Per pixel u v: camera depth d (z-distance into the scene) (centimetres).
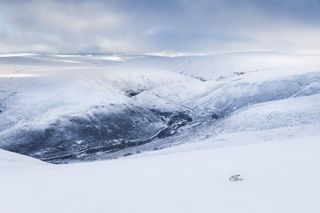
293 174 2005
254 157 2639
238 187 1925
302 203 1595
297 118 10031
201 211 1670
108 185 2344
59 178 2853
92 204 1966
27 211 1944
